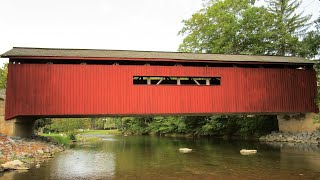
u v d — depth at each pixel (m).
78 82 16.73
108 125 69.38
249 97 18.73
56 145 19.14
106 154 16.19
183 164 12.18
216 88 18.39
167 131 37.88
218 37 29.84
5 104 15.90
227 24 27.72
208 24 30.81
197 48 31.34
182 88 17.98
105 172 10.57
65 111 16.39
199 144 21.59
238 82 18.70
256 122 25.39
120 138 34.31
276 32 28.70
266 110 18.89
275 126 24.75
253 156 14.06
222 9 30.59
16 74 16.14
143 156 15.04
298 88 19.59
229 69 18.67
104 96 16.92
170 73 17.83
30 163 12.17
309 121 19.81
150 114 17.55
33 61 16.81
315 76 19.95
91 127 70.69
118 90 17.12
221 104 18.33
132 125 48.47
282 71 19.48
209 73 18.34
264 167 11.12
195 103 18.02
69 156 15.17
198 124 31.95
